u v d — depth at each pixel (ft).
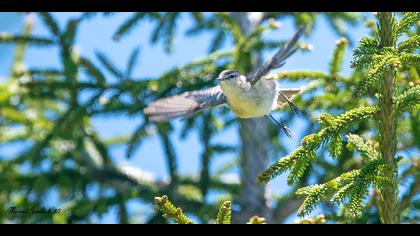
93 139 47.26
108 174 45.78
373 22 29.86
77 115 42.24
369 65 20.67
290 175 21.38
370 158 22.25
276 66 23.59
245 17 46.96
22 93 44.50
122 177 45.73
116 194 41.75
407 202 29.89
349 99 34.55
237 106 25.39
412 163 32.17
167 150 43.78
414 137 33.88
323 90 35.17
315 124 37.68
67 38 44.14
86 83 42.96
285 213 43.73
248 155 45.16
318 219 21.12
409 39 21.20
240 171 45.52
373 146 24.07
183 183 43.93
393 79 22.35
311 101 36.09
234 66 40.73
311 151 21.62
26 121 46.96
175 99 24.29
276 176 21.50
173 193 42.55
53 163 46.98
